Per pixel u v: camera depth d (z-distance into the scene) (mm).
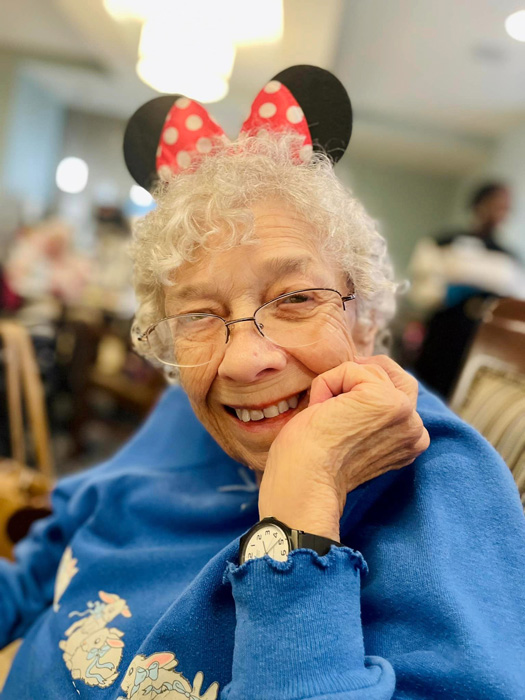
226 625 650
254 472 861
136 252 801
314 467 587
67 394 3385
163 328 785
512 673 522
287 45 4105
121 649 712
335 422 600
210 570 653
